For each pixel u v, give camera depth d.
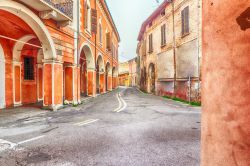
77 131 6.09
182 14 15.33
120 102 14.50
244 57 0.75
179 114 9.07
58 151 4.37
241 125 0.75
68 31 12.43
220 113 0.83
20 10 8.37
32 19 9.17
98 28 21.45
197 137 5.36
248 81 0.74
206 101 0.92
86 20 15.66
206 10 0.92
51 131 6.13
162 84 20.34
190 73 14.15
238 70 0.76
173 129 6.26
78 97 13.65
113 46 35.75
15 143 4.95
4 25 10.45
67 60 12.30
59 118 8.37
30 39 12.19
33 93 14.49
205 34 0.93
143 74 29.73
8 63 11.89
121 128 6.42
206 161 0.92
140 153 4.21
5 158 4.01
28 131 6.17
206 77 0.92
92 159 3.92
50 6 9.25
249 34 0.74
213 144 0.87
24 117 8.56
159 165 3.62
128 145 4.73
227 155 0.81
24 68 13.56
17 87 12.53
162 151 4.32
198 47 13.03
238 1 0.77
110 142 4.97
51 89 10.71
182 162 3.75
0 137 5.52
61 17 10.58
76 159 3.92
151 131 6.02
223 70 0.82
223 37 0.82
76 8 13.47
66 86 13.05
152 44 23.27
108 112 9.81
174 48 16.89
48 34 10.21
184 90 15.16
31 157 4.04
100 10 22.62
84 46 16.31
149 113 9.38
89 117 8.48
